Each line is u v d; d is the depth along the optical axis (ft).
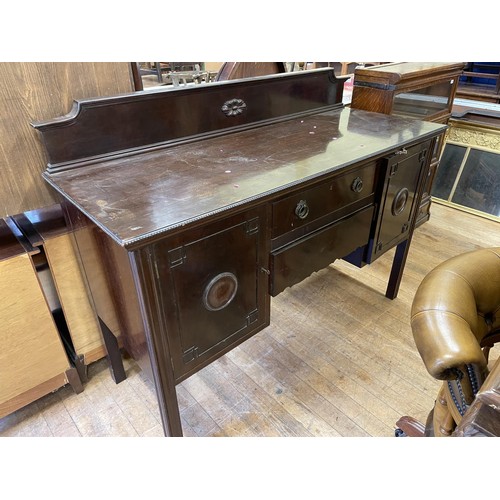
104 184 3.06
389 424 4.19
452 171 8.70
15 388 3.93
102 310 3.83
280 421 4.23
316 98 5.12
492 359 4.79
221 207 2.70
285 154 3.71
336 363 4.95
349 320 5.66
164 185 3.04
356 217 4.21
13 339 3.73
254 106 4.44
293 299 6.07
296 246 3.61
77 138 3.29
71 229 3.61
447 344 2.06
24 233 3.79
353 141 4.10
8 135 3.13
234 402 4.45
